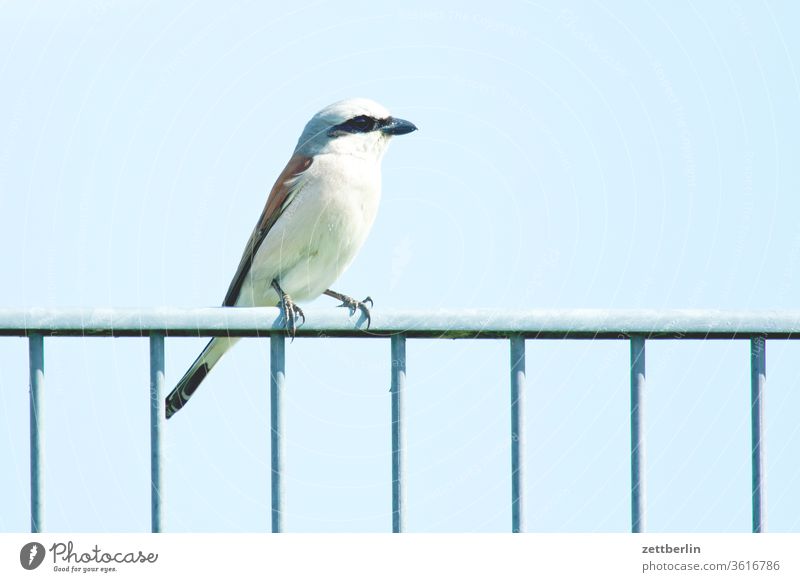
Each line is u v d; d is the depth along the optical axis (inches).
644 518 198.5
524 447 197.2
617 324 193.8
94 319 187.2
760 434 204.7
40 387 189.3
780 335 200.2
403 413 196.7
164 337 192.2
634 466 199.3
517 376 196.4
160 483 191.5
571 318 192.7
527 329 193.3
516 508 199.0
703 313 195.6
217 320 190.9
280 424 195.5
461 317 192.5
